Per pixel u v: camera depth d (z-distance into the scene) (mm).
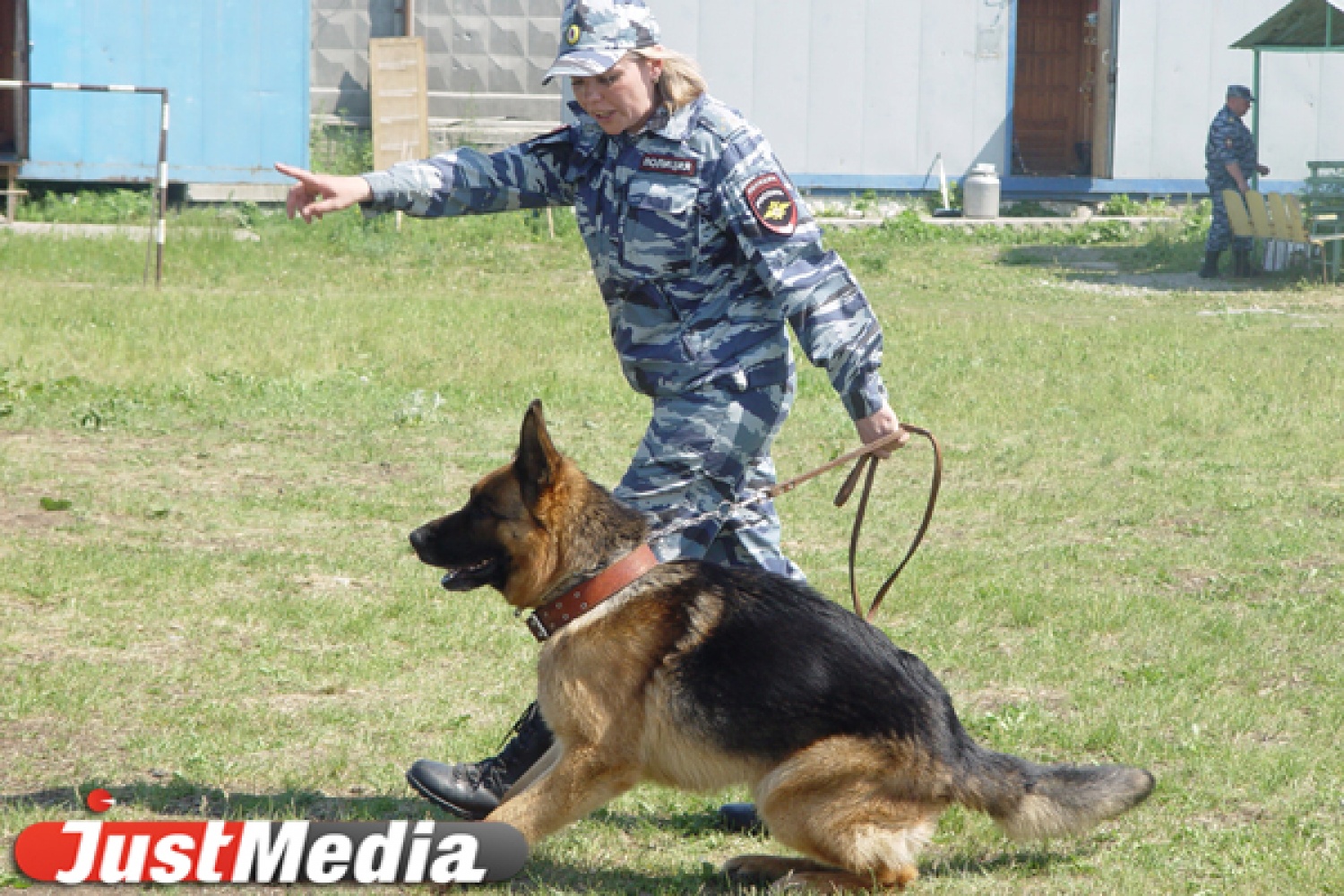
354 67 35000
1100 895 5336
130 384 15930
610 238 5945
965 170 36156
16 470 11930
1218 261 32219
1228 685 8039
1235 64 36062
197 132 31391
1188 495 12703
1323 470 13820
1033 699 7742
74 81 30391
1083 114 39875
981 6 35406
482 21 35062
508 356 18516
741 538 6320
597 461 13336
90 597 8805
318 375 16875
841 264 5859
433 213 6137
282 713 7121
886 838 5090
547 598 5418
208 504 11312
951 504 12367
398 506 11508
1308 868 5484
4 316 19031
